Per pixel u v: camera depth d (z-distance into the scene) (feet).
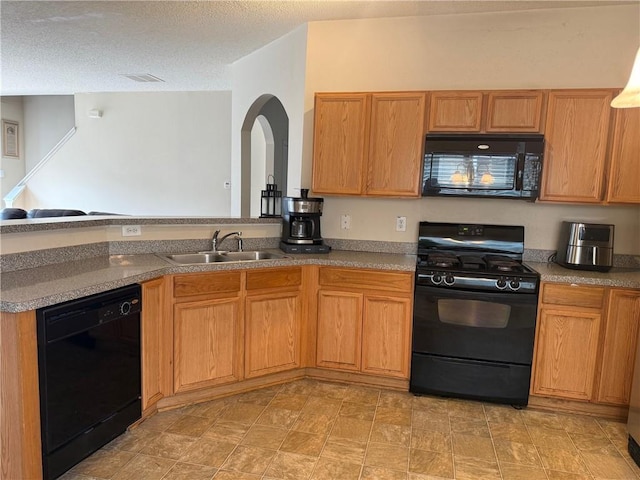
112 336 6.83
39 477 5.78
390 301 9.39
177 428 7.88
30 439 5.63
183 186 22.22
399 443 7.63
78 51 13.79
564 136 9.20
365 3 9.69
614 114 8.96
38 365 5.68
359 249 11.34
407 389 9.66
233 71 15.23
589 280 8.43
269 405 8.86
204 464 6.88
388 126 9.93
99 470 6.64
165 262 8.52
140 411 7.61
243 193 15.34
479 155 9.25
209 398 8.99
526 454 7.43
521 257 10.34
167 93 21.89
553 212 10.31
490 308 8.87
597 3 9.46
